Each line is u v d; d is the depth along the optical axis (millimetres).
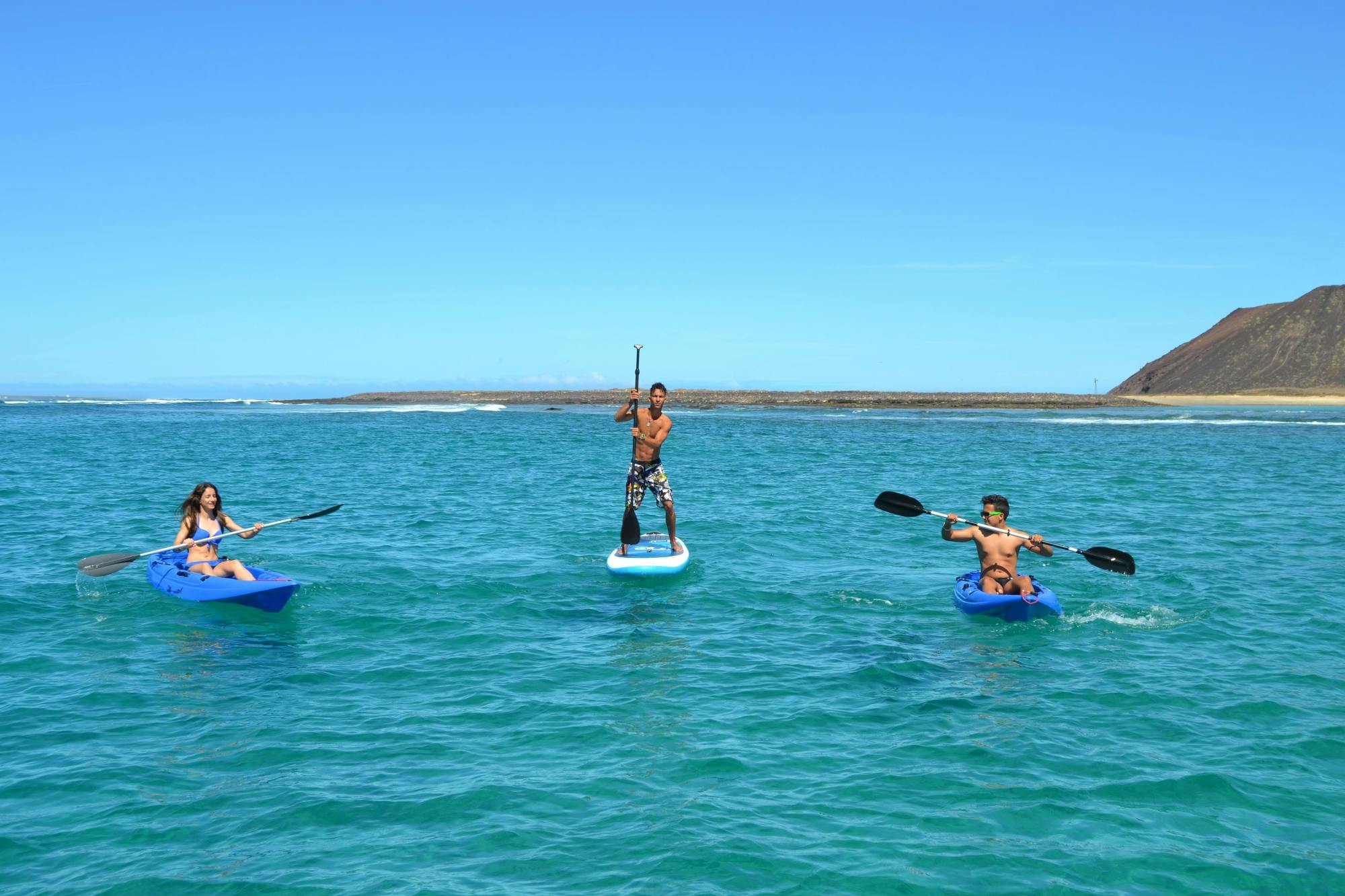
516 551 15336
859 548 15773
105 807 6262
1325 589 12555
